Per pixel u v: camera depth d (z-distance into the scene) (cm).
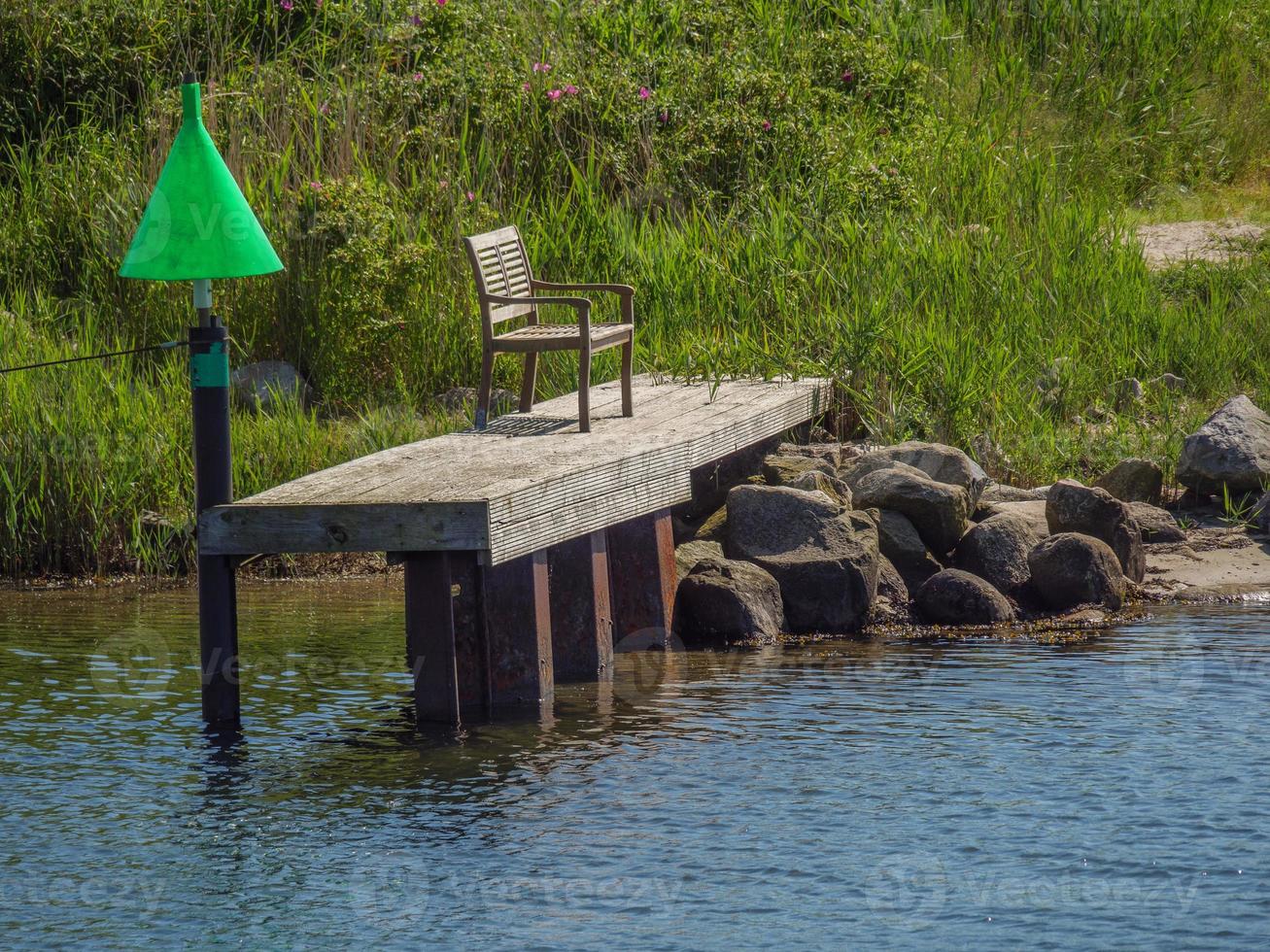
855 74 5028
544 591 2284
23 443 3216
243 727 2144
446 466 2419
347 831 1766
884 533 2853
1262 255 4459
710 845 1706
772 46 5184
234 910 1569
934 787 1864
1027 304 3925
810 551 2723
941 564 2877
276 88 4569
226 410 2155
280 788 1903
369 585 3005
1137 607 2750
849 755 1981
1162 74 5478
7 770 1970
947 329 3756
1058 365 3706
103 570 3145
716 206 4403
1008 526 2841
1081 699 2195
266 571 3102
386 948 1482
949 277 3950
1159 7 5716
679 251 4022
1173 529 3069
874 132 4831
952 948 1470
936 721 2112
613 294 3906
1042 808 1794
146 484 3256
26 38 4819
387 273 3831
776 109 4625
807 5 5612
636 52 4997
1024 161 4766
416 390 3841
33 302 4131
